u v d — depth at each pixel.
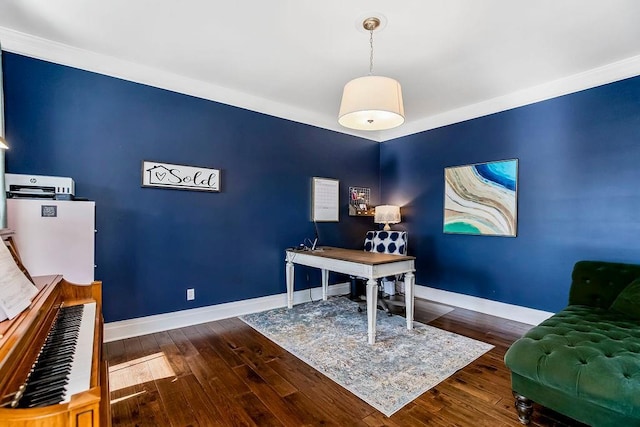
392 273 2.95
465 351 2.63
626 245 2.79
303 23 2.27
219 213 3.46
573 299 2.63
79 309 1.67
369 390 2.06
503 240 3.61
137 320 2.96
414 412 1.84
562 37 2.41
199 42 2.54
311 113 4.22
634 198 2.75
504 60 2.77
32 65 2.50
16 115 2.44
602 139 2.91
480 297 3.80
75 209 2.37
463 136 4.00
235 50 2.66
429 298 4.35
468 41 2.47
